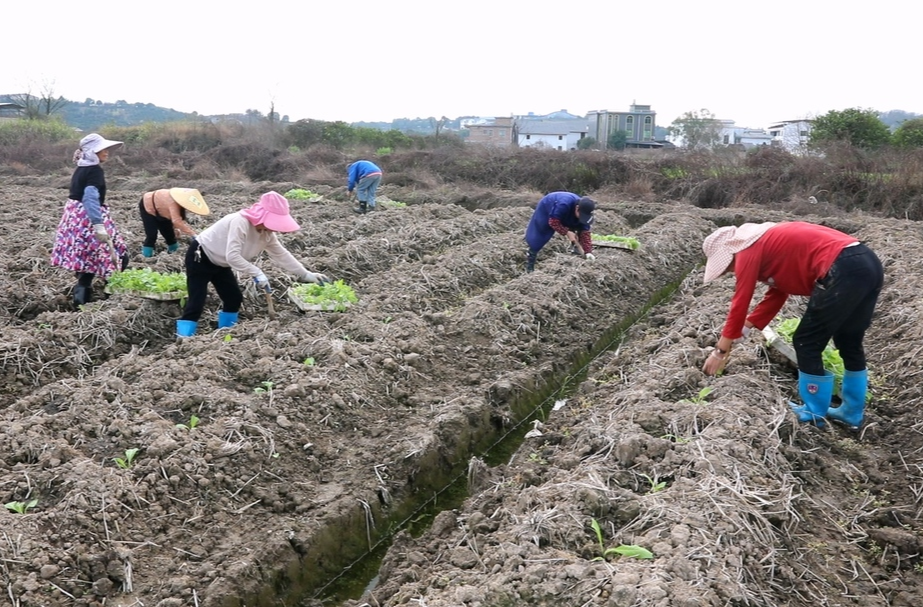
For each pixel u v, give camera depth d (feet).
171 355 22.38
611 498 14.49
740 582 12.17
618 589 11.50
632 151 85.35
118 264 27.99
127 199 55.77
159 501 15.56
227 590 13.91
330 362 21.84
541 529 13.66
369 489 17.47
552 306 29.50
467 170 79.51
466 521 16.20
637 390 20.27
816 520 15.16
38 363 22.89
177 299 27.40
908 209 58.13
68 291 28.96
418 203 62.85
